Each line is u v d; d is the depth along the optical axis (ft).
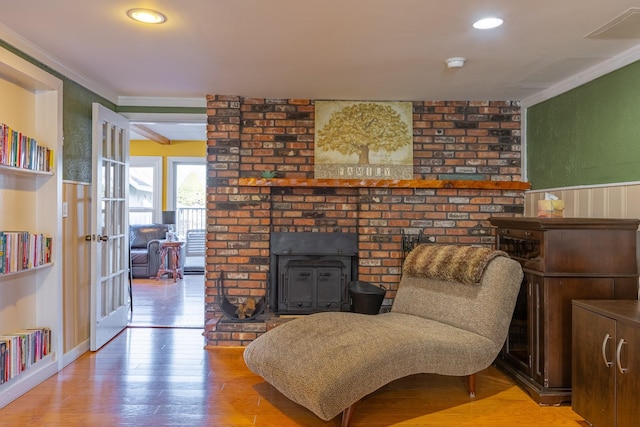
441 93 12.48
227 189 12.92
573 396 7.91
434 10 7.16
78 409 8.21
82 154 11.37
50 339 9.88
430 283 10.48
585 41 8.50
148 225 24.89
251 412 8.21
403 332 8.51
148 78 11.16
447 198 13.19
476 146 13.44
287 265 12.91
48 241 9.72
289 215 13.48
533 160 12.86
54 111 9.85
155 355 11.32
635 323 6.32
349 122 13.25
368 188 13.07
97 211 11.48
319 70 10.40
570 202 11.03
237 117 12.92
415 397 9.02
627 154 9.14
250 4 6.97
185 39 8.49
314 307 12.85
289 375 7.61
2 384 8.27
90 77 11.10
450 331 8.96
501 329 9.02
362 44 8.71
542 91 12.16
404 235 13.08
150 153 26.84
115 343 12.31
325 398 6.98
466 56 9.39
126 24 7.80
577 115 10.82
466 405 8.64
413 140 13.42
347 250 13.15
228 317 12.26
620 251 8.73
